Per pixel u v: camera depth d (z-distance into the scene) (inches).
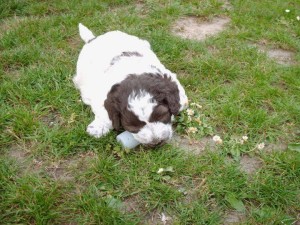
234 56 31.9
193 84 28.9
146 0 39.8
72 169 22.8
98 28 35.4
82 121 25.9
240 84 28.9
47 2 39.0
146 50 26.6
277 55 33.1
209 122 25.7
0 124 25.4
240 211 20.6
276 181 21.9
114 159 23.2
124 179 22.0
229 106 26.6
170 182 22.0
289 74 29.8
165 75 22.7
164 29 35.5
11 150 24.2
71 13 37.4
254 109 26.7
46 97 27.5
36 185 21.8
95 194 21.4
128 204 21.1
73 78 29.1
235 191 21.5
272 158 23.1
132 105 20.3
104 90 22.9
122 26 35.6
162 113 20.9
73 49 32.8
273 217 20.0
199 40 34.4
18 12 37.8
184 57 32.0
